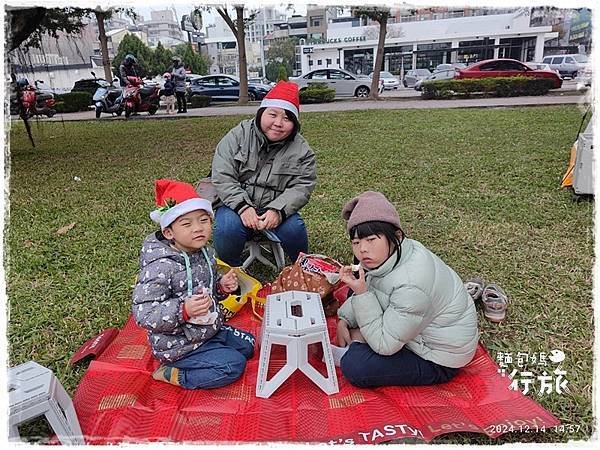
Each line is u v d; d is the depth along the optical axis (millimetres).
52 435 2066
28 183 6504
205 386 2346
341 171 6684
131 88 14477
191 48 32625
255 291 3070
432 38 27500
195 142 9500
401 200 5273
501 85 16469
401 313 2186
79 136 10742
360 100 18125
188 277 2332
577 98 14516
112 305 3236
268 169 3342
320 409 2213
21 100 9125
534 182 5707
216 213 3393
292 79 20016
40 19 7402
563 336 2783
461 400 2254
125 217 4945
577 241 4035
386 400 2260
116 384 2373
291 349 2240
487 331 2846
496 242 4066
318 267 3070
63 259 3990
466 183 5824
